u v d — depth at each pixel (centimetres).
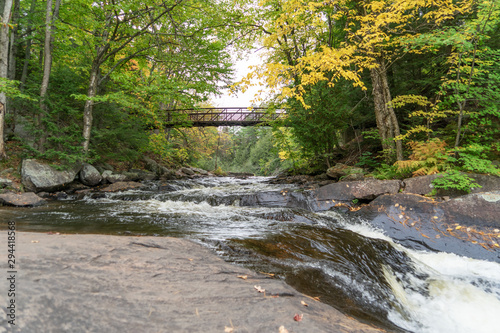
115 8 966
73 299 151
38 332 117
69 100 1133
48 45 1012
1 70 869
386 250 457
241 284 219
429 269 429
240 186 1255
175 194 918
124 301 161
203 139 2981
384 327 223
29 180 860
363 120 1316
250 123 2048
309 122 1123
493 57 699
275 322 155
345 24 1199
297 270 298
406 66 1135
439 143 771
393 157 932
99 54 1125
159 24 1302
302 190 866
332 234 481
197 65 1330
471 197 576
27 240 267
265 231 470
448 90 1014
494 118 815
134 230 445
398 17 717
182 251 301
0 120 892
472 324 283
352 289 288
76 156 980
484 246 494
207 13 1271
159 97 1112
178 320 148
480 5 656
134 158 1483
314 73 621
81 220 536
